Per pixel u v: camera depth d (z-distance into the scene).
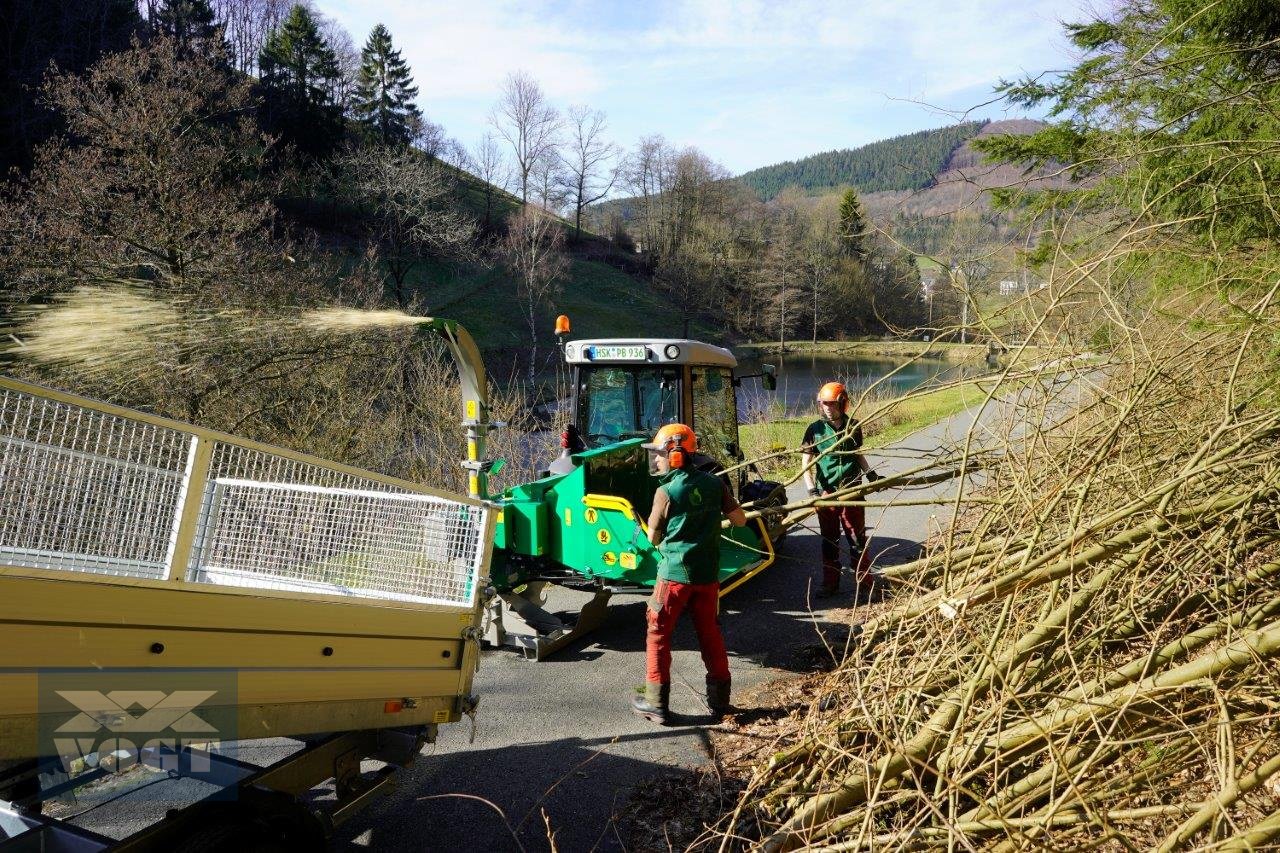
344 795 3.61
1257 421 3.53
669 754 4.89
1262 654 2.86
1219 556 3.98
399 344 10.66
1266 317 4.22
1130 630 3.84
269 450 3.05
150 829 2.79
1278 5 6.29
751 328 55.66
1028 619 3.97
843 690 4.36
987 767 3.22
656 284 67.19
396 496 3.76
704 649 5.34
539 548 6.34
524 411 12.21
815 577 8.52
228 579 3.50
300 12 53.69
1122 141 6.32
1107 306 4.70
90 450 2.78
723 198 74.19
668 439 5.21
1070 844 3.13
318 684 3.07
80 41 31.08
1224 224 5.76
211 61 18.33
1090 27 7.86
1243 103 6.43
